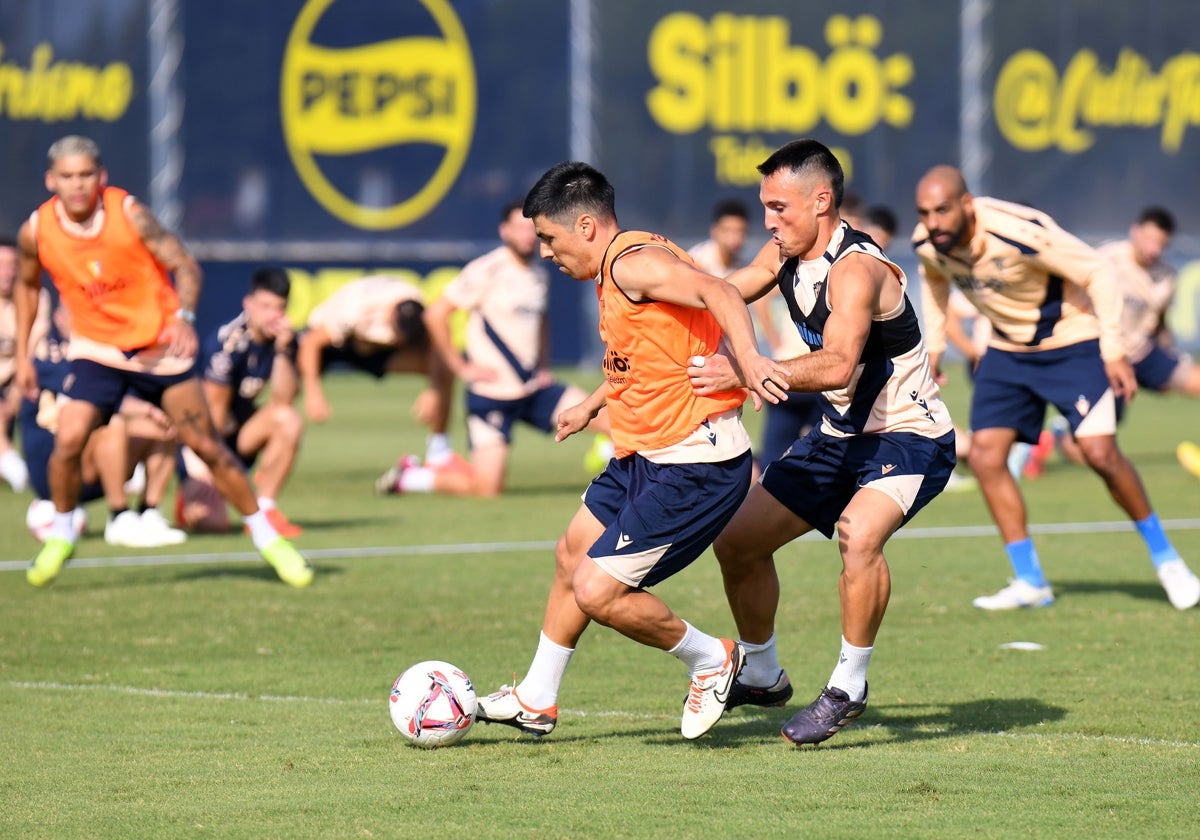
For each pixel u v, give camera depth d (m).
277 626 28.06
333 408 81.00
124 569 34.88
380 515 44.25
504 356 47.78
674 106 90.12
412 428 70.62
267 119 85.06
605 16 88.94
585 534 19.45
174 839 15.62
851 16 92.31
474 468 48.44
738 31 90.81
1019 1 94.19
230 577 33.69
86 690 23.06
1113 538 38.66
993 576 33.22
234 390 39.91
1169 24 96.19
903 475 19.25
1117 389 28.19
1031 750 19.19
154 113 84.00
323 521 43.00
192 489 41.03
